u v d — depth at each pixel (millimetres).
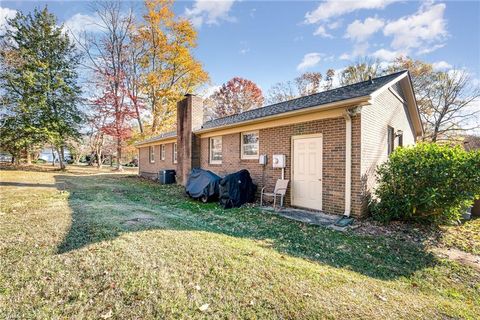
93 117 22672
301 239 4801
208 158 11703
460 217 5895
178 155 13297
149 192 10859
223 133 10562
